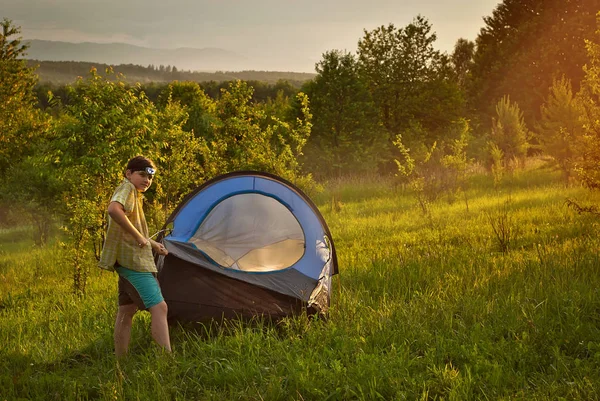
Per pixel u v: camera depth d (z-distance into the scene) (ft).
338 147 93.76
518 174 70.54
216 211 22.07
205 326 18.63
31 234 74.74
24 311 26.21
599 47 33.83
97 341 19.22
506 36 153.79
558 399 12.85
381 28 109.81
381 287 24.13
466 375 14.30
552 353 15.51
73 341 19.77
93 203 30.78
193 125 67.97
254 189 22.48
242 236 21.43
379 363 15.14
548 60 131.34
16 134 69.82
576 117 57.06
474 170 78.59
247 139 49.55
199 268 18.79
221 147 47.09
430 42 108.78
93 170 33.55
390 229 40.91
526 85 135.03
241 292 18.79
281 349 16.58
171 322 18.89
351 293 22.93
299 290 19.13
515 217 39.40
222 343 17.58
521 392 13.20
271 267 20.31
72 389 15.14
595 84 33.55
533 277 22.82
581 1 136.36
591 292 19.66
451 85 111.96
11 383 15.85
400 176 69.51
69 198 34.86
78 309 24.61
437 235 35.70
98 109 34.86
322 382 14.44
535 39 140.77
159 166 41.11
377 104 108.99
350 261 30.09
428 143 106.32
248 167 47.85
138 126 35.96
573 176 57.88
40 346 19.65
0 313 26.84
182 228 21.91
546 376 14.25
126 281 16.78
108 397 14.15
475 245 30.81
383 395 13.94
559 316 17.65
